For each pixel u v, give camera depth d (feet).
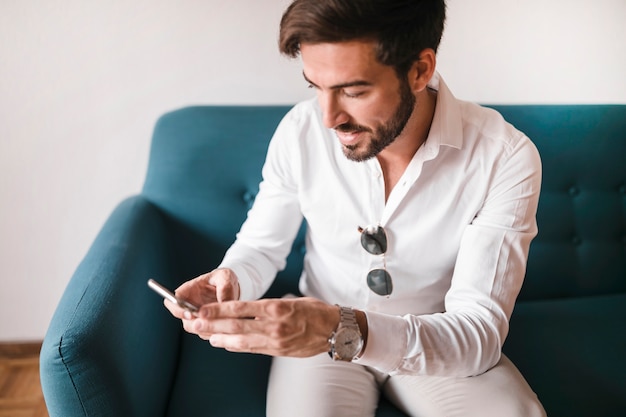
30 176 5.12
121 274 3.39
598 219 4.74
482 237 3.20
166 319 3.95
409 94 2.88
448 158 3.31
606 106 4.75
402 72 2.75
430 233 3.39
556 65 5.20
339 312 2.74
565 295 4.77
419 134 3.31
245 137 4.51
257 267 3.60
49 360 2.74
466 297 3.18
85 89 4.88
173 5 4.71
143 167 5.22
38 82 4.82
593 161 4.67
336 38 2.51
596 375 3.74
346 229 3.53
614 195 4.76
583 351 3.96
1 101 4.83
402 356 2.89
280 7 4.79
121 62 4.83
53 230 5.35
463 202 3.33
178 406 3.47
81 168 5.15
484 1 4.90
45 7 4.60
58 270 5.52
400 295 3.54
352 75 2.63
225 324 2.54
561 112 4.66
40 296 5.60
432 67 2.91
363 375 3.50
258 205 3.81
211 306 2.55
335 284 3.69
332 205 3.53
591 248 4.75
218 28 4.81
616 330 4.19
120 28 4.73
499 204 3.23
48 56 4.75
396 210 3.37
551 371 3.77
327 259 3.67
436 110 3.23
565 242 4.73
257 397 3.55
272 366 3.69
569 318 4.34
